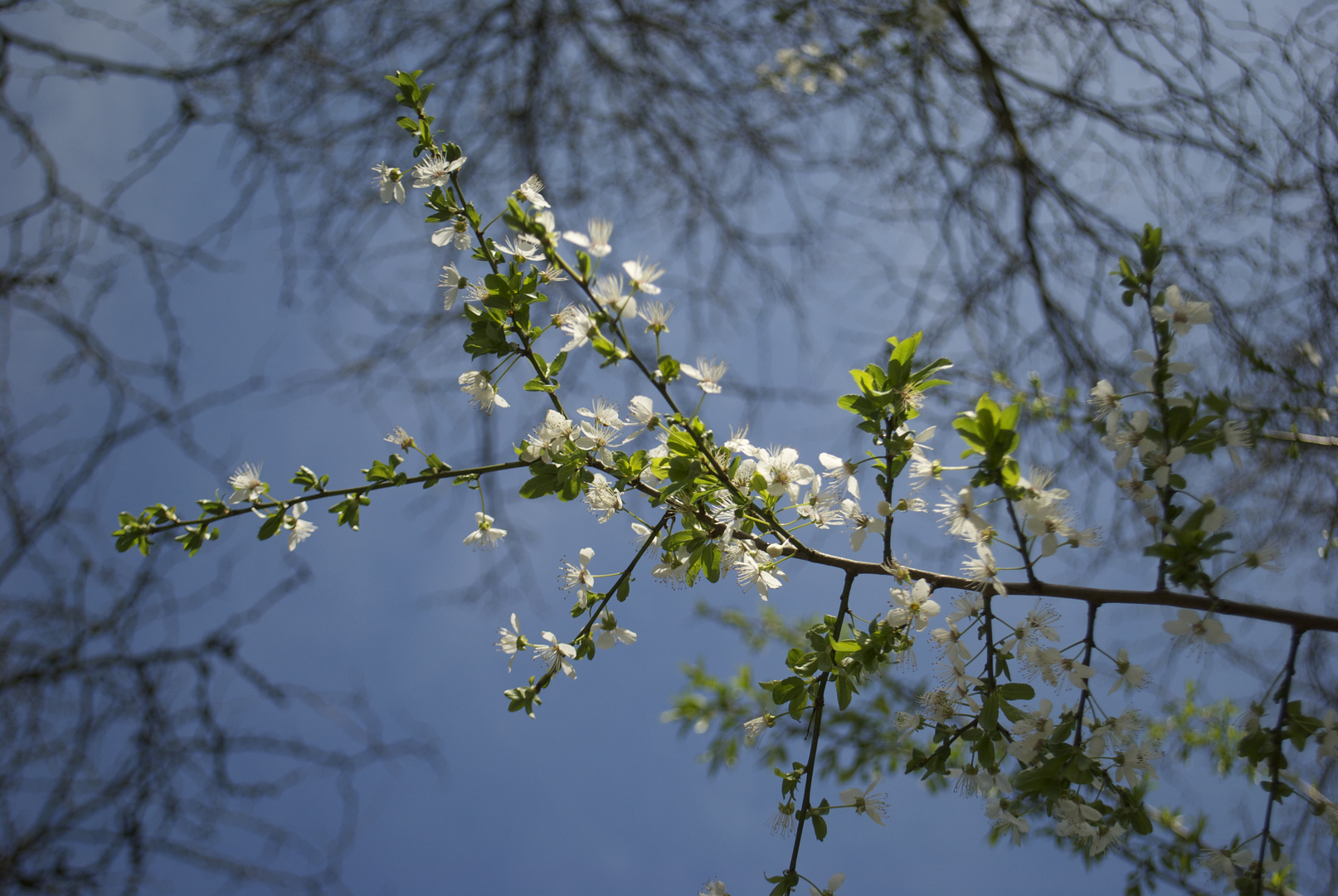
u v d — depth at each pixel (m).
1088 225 4.49
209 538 1.89
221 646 3.72
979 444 1.50
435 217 1.82
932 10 4.13
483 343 1.79
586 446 1.81
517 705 1.82
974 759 1.77
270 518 1.88
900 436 1.69
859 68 4.59
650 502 1.77
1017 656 1.70
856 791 1.76
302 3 4.42
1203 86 3.95
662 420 1.76
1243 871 1.74
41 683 3.50
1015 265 4.57
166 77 3.97
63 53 3.64
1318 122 3.83
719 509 1.79
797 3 4.55
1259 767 1.98
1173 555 1.48
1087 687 1.65
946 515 1.65
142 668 3.58
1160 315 1.66
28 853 3.27
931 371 1.69
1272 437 2.78
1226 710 3.18
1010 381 4.32
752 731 1.81
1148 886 2.82
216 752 3.64
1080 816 1.63
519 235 1.76
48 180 3.46
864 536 1.74
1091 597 1.68
